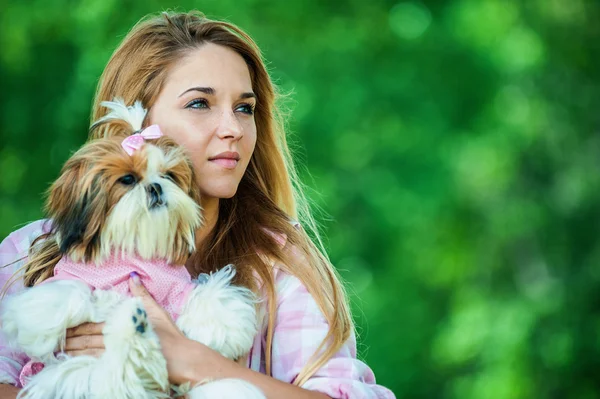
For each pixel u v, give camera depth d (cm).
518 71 1706
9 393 442
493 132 1703
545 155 1741
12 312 437
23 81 1548
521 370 1594
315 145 1655
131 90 485
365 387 456
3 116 1540
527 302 1652
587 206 1720
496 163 1689
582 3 1728
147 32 491
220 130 471
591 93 1745
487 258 1742
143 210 424
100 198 425
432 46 1720
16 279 473
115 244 431
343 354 470
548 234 1730
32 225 507
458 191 1698
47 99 1548
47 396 419
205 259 493
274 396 438
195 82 474
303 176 1631
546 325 1628
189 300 449
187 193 445
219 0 1594
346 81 1681
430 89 1708
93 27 1512
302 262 486
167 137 452
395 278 1722
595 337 1616
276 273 484
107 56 1454
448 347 1667
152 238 430
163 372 426
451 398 1672
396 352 1725
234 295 457
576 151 1736
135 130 457
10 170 1525
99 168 425
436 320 1752
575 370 1598
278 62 1652
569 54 1719
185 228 442
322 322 472
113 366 416
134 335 420
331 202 1652
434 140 1684
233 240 495
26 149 1541
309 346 465
